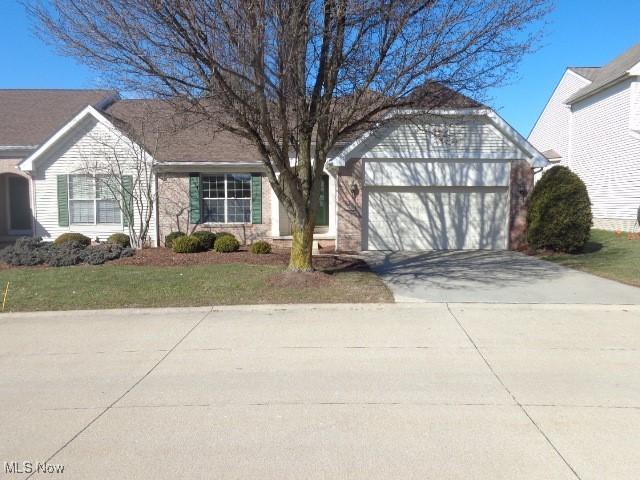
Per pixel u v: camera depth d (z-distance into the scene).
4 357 5.91
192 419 4.18
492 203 15.04
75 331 6.97
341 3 7.61
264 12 7.07
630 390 4.70
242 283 9.53
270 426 4.04
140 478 3.32
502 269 11.60
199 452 3.64
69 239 14.96
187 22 7.27
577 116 22.33
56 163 15.84
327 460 3.51
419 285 9.69
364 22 8.09
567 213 13.41
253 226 16.42
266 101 7.98
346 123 9.04
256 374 5.21
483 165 14.81
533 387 4.79
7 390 4.89
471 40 8.27
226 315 7.69
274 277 9.59
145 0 7.15
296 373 5.23
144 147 15.10
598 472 3.33
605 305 8.02
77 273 10.86
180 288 9.27
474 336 6.48
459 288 9.39
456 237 15.09
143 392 4.78
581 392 4.66
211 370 5.36
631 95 17.89
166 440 3.82
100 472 3.40
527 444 3.70
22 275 10.73
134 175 15.81
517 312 7.71
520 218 14.85
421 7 8.06
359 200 14.66
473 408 4.33
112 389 4.87
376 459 3.52
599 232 18.52
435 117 11.17
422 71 8.39
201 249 14.55
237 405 4.45
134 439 3.85
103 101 19.53
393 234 14.95
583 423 4.03
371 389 4.78
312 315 7.62
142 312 7.93
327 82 8.67
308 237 9.72
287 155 8.72
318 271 9.92
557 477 3.27
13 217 18.41
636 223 17.52
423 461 3.48
